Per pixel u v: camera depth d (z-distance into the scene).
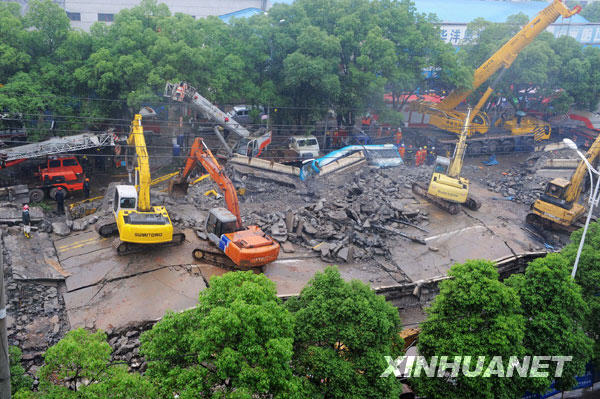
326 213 32.91
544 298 19.47
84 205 33.81
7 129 36.88
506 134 55.41
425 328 18.58
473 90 49.72
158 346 14.48
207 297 15.33
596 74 54.44
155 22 41.25
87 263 25.80
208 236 28.23
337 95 43.00
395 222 34.78
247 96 42.06
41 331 20.39
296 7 45.25
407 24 47.09
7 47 35.59
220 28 43.25
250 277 16.33
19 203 32.56
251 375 13.09
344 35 44.22
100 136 35.72
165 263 26.66
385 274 28.67
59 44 38.72
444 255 31.34
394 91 48.78
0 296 9.09
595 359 21.53
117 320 21.78
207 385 13.70
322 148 48.06
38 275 23.66
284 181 38.56
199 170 37.34
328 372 15.31
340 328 16.16
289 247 30.17
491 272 17.98
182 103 41.03
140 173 27.12
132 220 26.05
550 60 52.78
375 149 45.12
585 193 42.62
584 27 71.56
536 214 35.94
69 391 12.87
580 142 55.91
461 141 36.97
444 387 17.61
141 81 38.16
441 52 46.72
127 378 13.05
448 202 37.75
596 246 24.16
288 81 41.97
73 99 37.41
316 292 17.12
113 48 38.62
